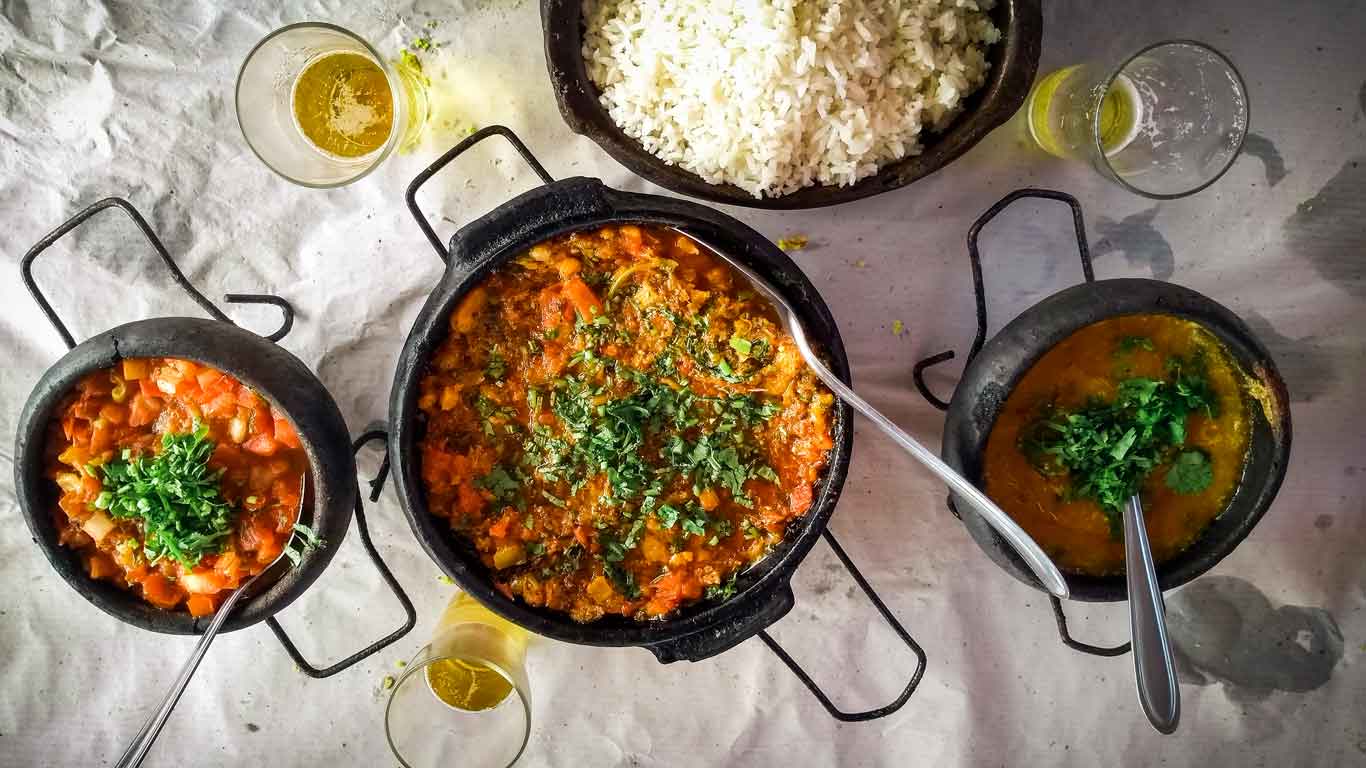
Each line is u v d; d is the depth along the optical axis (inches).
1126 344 19.7
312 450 18.7
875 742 25.5
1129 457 19.5
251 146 21.3
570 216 18.4
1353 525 25.1
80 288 23.8
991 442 19.9
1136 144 22.9
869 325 24.2
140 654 24.9
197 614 19.7
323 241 23.9
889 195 23.8
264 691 25.0
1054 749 25.5
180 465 18.5
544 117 23.8
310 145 22.5
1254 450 19.8
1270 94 24.0
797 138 21.0
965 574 25.2
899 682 25.3
